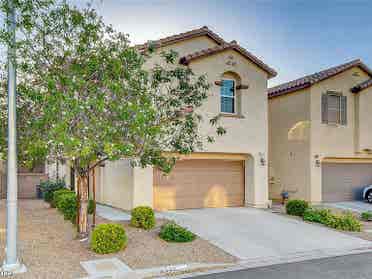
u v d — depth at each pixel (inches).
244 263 355.3
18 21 327.0
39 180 859.4
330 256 386.0
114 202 658.2
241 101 671.1
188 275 312.5
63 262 329.4
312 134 753.0
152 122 357.1
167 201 625.6
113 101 327.3
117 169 649.0
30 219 526.6
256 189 677.9
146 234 436.1
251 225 522.3
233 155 679.1
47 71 349.1
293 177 791.7
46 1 336.8
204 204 658.8
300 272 322.3
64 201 514.9
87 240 394.0
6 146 403.9
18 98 359.9
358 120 797.2
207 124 633.0
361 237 481.1
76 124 313.3
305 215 573.9
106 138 316.8
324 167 800.9
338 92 786.2
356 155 802.8
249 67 682.8
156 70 409.4
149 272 314.0
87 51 354.6
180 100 409.4
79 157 337.7
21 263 318.7
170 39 645.3
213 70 645.9
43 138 322.7
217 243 420.8
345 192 827.4
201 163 660.1
